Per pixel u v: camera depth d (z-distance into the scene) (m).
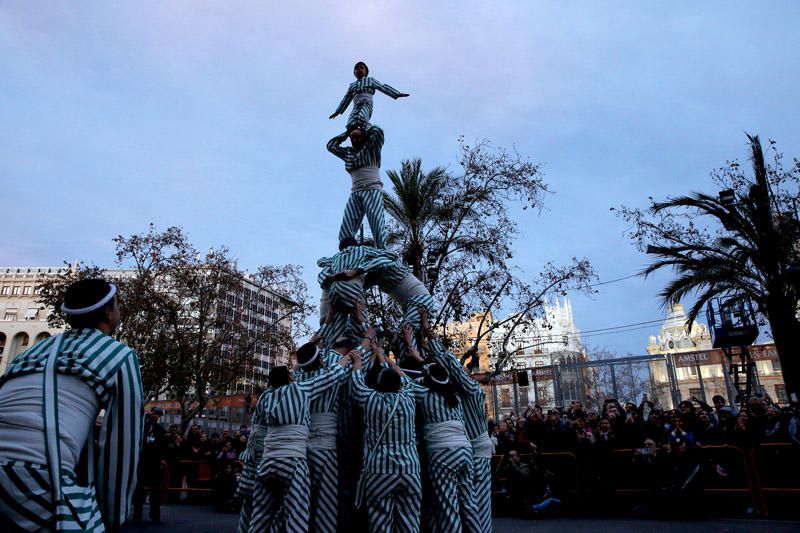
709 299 17.95
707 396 19.59
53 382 2.35
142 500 10.56
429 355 6.70
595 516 10.48
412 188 19.17
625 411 12.33
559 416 12.60
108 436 2.45
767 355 20.02
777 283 15.82
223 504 12.80
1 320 74.81
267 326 28.38
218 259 25.36
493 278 18.83
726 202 16.75
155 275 24.66
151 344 23.72
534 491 10.95
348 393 6.17
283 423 5.25
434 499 5.58
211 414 29.28
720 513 10.09
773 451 9.74
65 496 2.21
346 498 6.04
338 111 7.96
